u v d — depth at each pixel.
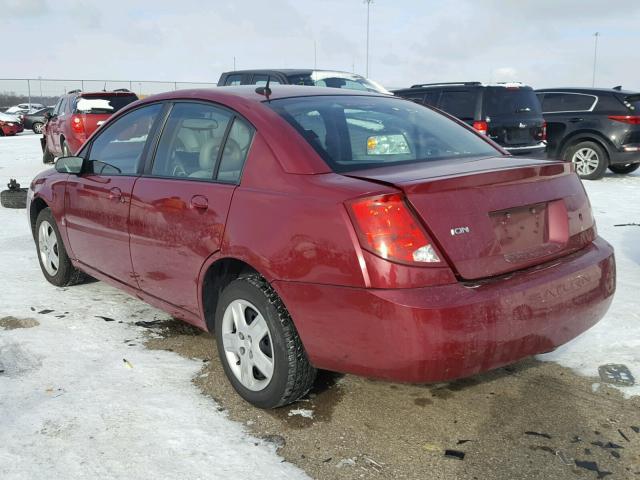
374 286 2.53
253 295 3.01
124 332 4.14
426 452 2.77
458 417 3.05
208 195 3.26
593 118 11.71
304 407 3.16
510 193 2.81
